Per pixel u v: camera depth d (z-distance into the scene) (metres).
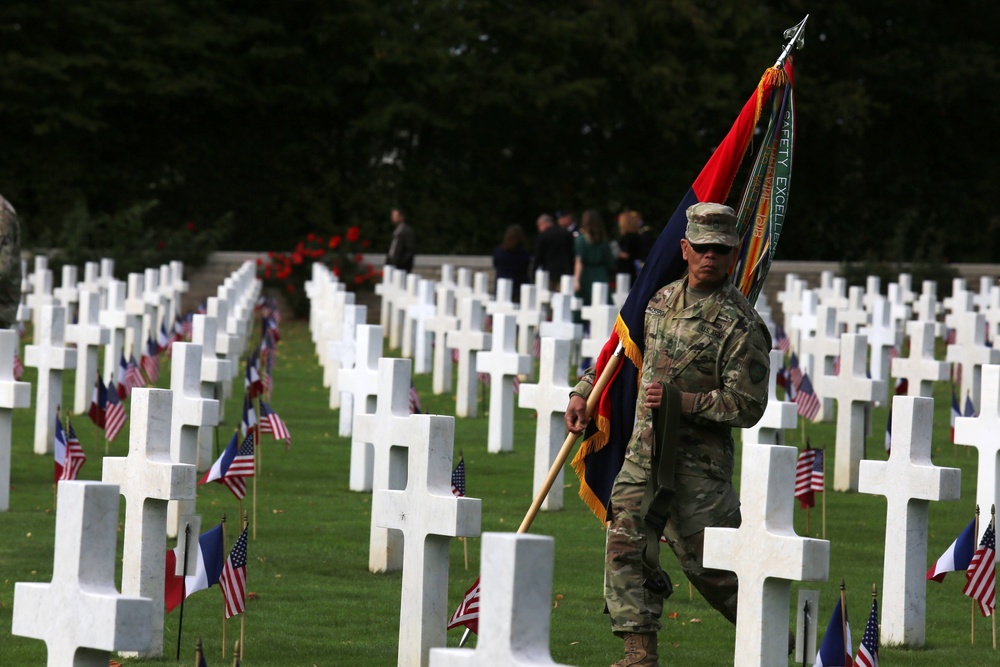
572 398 18.75
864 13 137.38
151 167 127.44
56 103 116.25
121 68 116.44
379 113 124.81
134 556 18.42
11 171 119.56
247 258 100.12
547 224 74.31
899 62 136.00
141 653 18.66
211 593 23.30
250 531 28.20
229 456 23.36
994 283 105.19
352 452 33.19
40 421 36.84
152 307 60.75
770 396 32.12
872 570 26.16
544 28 128.12
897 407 20.50
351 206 129.00
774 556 15.70
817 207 141.62
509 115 132.12
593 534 28.78
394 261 83.06
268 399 49.22
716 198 20.61
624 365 18.73
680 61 133.88
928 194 142.88
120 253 96.38
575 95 126.75
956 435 26.27
